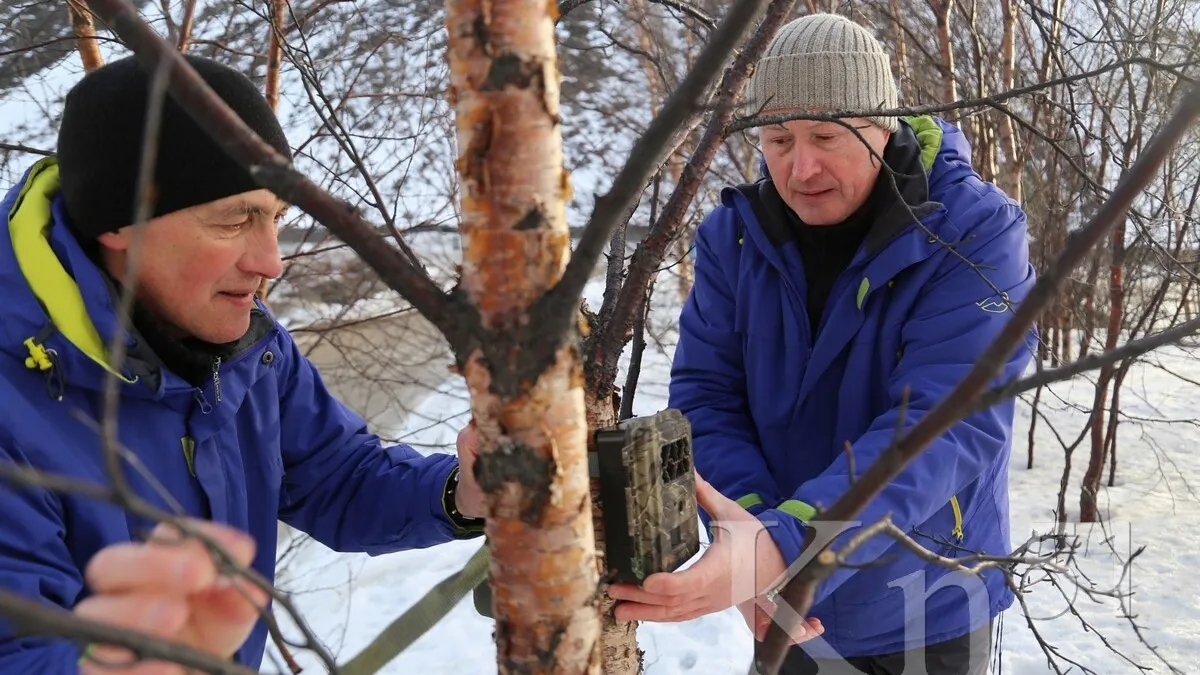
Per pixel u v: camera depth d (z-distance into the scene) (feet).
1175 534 13.89
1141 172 1.82
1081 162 7.59
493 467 2.37
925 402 5.03
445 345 17.07
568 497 2.39
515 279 2.26
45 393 3.65
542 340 2.28
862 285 5.48
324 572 15.33
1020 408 21.42
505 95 2.20
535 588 2.40
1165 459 17.90
